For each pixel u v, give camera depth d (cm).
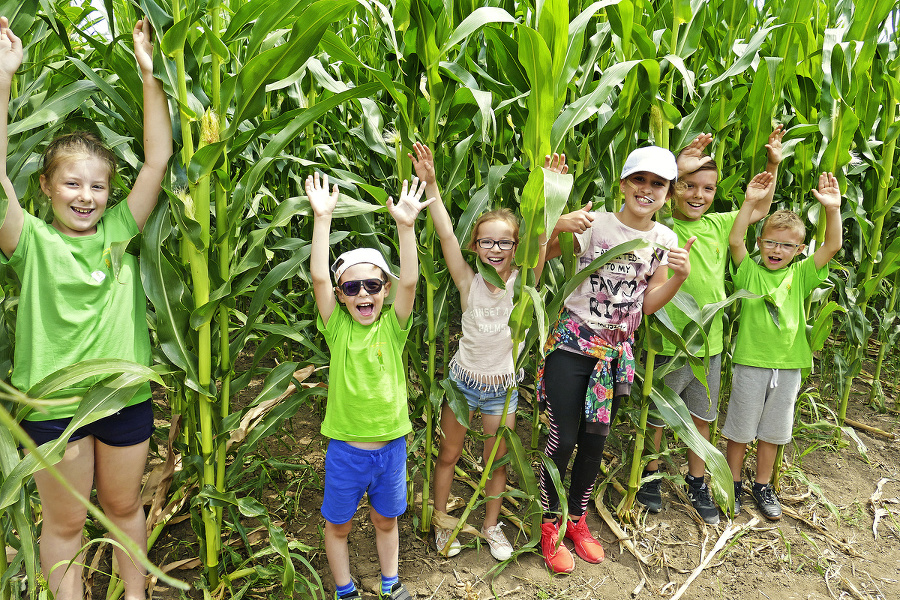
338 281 217
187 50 189
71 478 191
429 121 231
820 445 333
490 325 245
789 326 286
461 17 254
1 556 203
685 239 282
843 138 291
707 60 315
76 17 298
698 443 258
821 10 342
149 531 239
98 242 191
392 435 218
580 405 252
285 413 233
